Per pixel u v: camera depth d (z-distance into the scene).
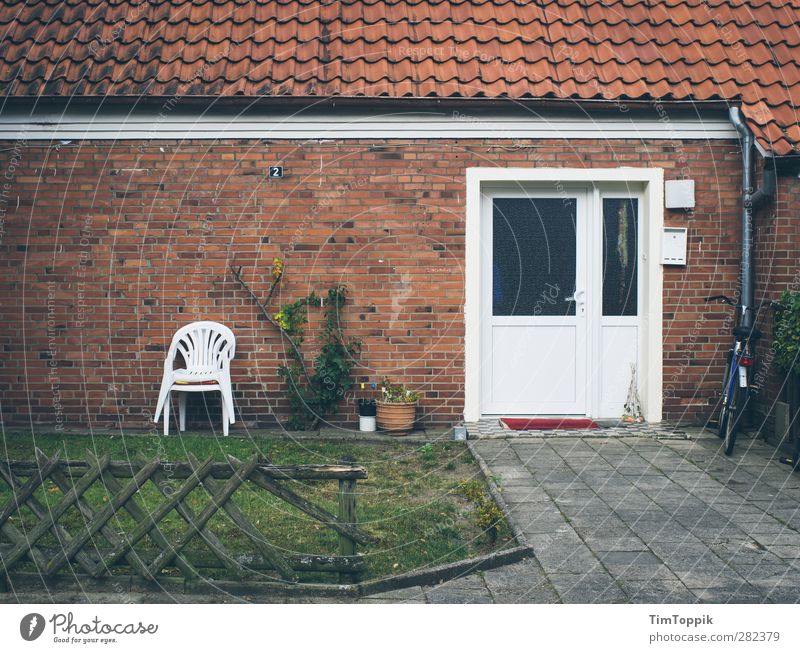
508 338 10.71
